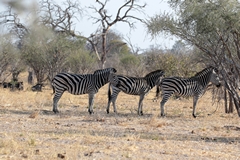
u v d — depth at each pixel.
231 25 26.80
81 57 77.56
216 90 41.00
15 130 22.78
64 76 32.47
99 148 17.97
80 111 34.16
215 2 27.27
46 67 67.25
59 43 64.12
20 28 59.94
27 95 47.97
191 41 29.86
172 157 16.84
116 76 33.03
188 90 31.97
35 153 16.42
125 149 17.94
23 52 65.69
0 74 64.50
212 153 17.97
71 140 19.70
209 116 32.97
